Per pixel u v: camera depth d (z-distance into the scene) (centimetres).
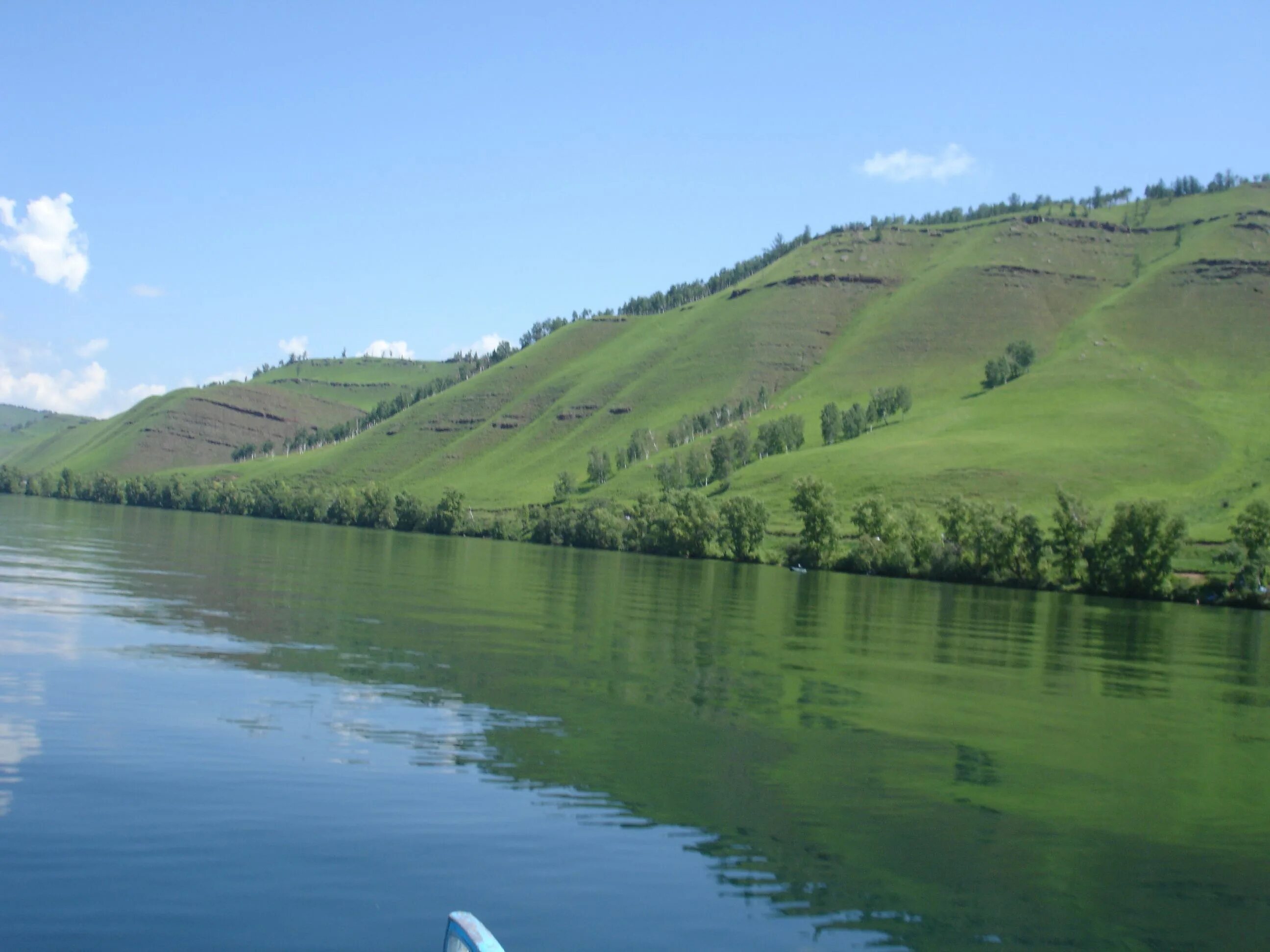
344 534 19200
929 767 3406
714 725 3791
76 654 4334
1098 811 3047
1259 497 18588
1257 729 4456
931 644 6769
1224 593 12556
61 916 1925
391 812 2580
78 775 2694
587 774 3031
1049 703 4772
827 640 6638
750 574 13962
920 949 2061
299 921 1970
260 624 5634
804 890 2297
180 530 16125
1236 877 2575
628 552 19250
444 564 12031
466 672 4538
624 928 2044
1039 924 2223
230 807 2538
